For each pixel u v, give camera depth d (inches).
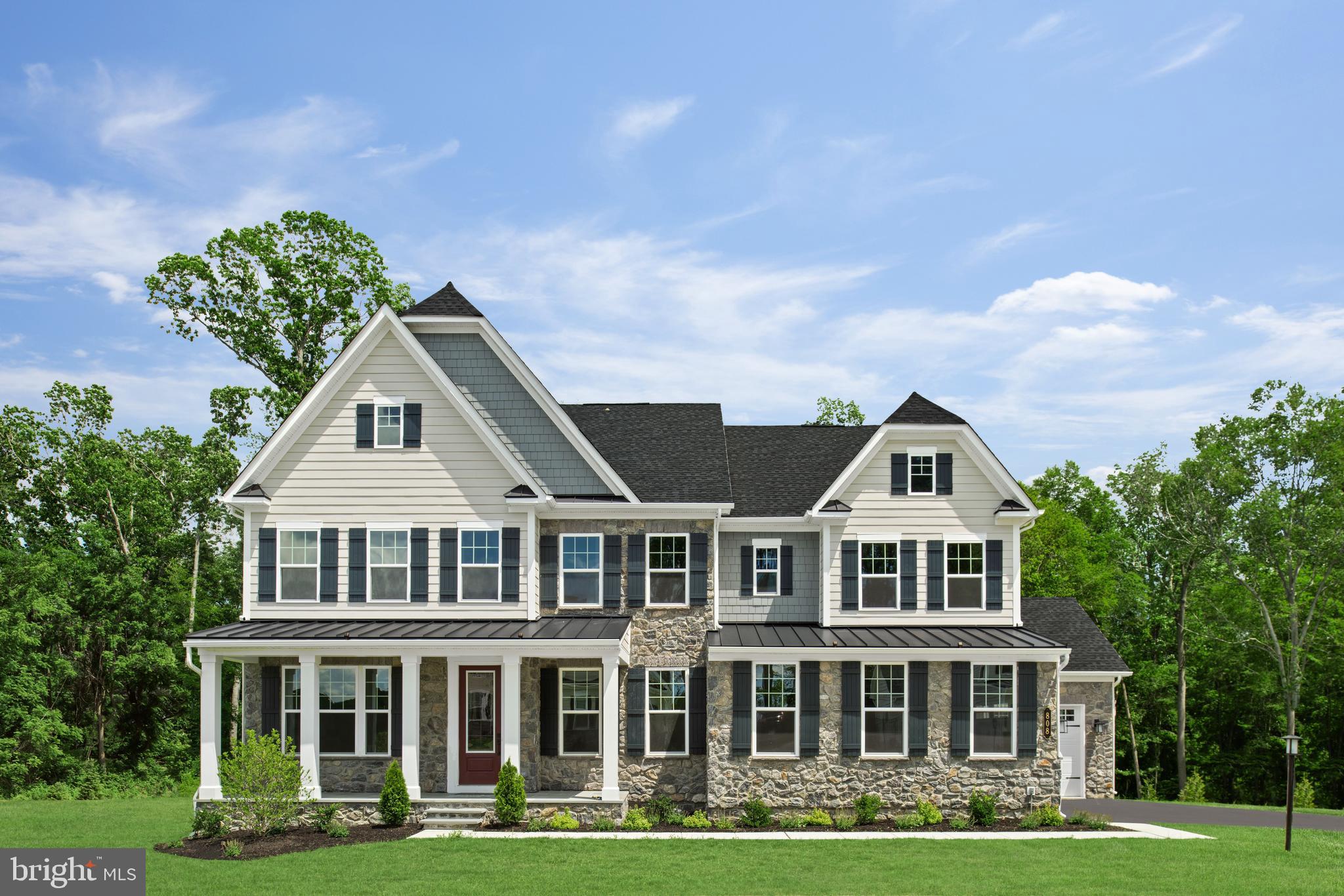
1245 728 1974.7
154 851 856.9
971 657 1009.5
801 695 1019.3
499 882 716.7
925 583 1112.2
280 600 1051.3
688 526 1093.8
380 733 1015.0
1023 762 1007.0
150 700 1923.0
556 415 1104.2
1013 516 1101.1
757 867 769.6
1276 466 1859.0
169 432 2036.2
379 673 1019.9
